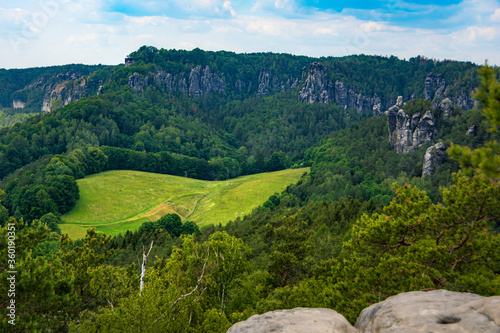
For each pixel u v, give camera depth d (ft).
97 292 82.94
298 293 89.20
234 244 115.75
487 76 25.53
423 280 52.42
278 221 256.93
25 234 64.80
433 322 24.09
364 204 273.95
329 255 150.61
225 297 110.83
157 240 275.18
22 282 53.88
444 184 403.95
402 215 60.95
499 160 24.30
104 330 59.36
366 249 63.72
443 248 55.16
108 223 398.01
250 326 30.12
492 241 53.21
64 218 394.11
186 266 103.04
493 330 21.36
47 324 64.75
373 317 28.66
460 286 49.65
